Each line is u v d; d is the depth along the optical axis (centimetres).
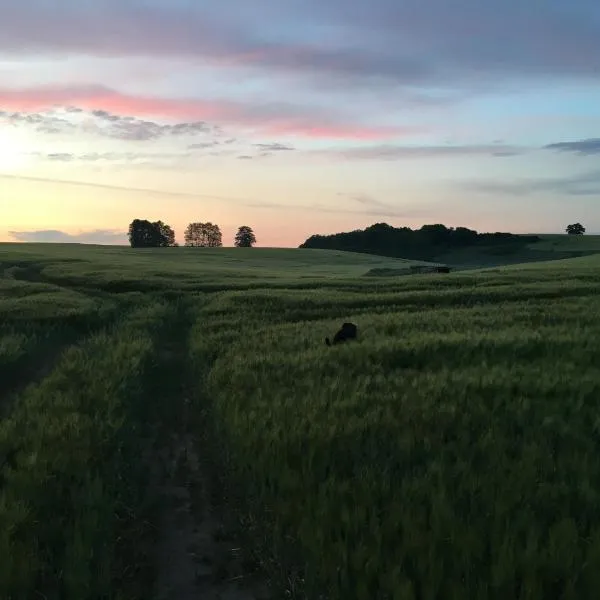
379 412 760
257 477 600
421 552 430
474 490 524
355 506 491
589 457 603
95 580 459
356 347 1277
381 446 654
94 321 2134
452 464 596
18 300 2512
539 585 387
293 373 1048
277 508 524
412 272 6197
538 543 437
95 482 575
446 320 1784
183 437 900
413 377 993
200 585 509
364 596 398
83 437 716
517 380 925
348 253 11012
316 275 5178
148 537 587
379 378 966
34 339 1617
